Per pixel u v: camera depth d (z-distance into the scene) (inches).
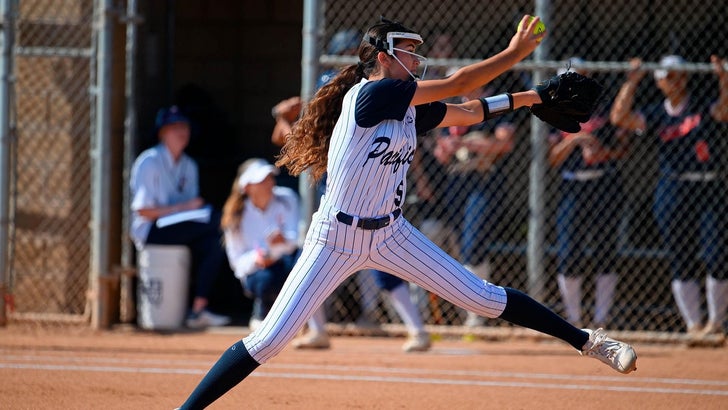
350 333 1178.0
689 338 1106.7
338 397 781.3
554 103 588.7
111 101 1195.9
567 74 588.7
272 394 789.9
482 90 1190.9
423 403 761.0
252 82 1571.1
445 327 1162.6
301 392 800.9
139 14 1293.1
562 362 983.6
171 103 1512.1
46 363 943.0
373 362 969.5
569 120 597.6
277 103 1567.4
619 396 798.5
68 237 1237.7
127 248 1218.0
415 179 1178.6
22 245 1245.1
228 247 1145.4
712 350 1083.3
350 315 1233.4
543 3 1117.1
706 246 1099.9
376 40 575.2
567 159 1116.5
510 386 842.2
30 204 1242.0
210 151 1508.4
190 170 1229.1
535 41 561.9
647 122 1124.5
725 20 1338.6
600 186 1113.4
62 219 1237.7
